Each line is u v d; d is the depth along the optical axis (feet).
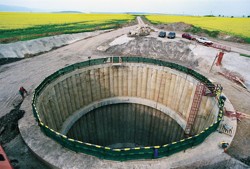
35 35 125.59
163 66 84.84
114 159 37.58
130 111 97.81
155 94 91.66
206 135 44.50
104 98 93.40
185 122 79.15
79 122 84.23
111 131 98.78
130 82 93.04
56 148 40.60
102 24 207.00
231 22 228.43
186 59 100.89
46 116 62.90
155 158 38.22
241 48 113.60
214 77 82.33
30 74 78.64
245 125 51.93
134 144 98.07
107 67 87.25
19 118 50.55
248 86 74.49
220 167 38.91
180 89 81.20
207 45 113.70
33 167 38.86
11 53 94.99
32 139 43.04
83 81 82.69
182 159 38.81
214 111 61.41
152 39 120.16
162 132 91.40
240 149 43.93
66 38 132.05
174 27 174.70
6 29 146.00
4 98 61.62
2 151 35.65
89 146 37.42
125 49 111.34
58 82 70.95
